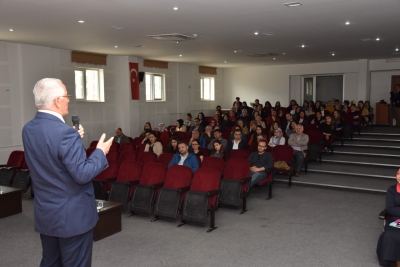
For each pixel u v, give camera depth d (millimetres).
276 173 7402
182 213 5082
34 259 4113
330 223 5230
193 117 15352
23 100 9305
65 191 1788
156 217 5535
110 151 8047
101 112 11602
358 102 12477
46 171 1777
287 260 3984
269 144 8273
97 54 11227
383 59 13422
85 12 5832
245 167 5918
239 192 5531
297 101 15648
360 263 3889
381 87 13797
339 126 9742
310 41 9070
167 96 14133
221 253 4199
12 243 4602
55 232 1798
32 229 5133
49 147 1730
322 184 7301
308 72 15039
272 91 16047
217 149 7078
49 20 6406
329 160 8859
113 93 11992
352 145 9852
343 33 7953
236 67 16844
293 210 5895
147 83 13242
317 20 6570
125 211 5898
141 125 12875
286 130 9383
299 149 8000
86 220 1855
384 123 13508
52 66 9961
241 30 7500
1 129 8938
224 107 17297
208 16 6168
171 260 4016
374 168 8258
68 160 1702
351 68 14078
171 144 7492
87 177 1736
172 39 8539
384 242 3652
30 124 1821
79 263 1869
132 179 5984
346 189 7102
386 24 6969
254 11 5832
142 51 10805
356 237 4664
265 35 8133
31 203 6477
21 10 5684
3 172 6973
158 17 6211
